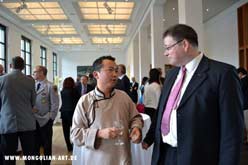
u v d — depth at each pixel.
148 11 9.62
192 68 1.50
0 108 3.22
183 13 5.78
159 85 4.42
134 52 15.23
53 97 3.94
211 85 1.41
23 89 3.25
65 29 13.85
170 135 1.51
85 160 1.71
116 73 1.76
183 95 1.46
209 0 9.13
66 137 5.61
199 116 1.39
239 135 1.32
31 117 3.33
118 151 1.67
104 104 1.72
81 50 21.33
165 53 1.55
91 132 1.64
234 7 9.50
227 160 1.30
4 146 3.21
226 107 1.34
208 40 12.02
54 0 8.82
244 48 8.54
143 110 4.40
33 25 12.44
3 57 11.02
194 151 1.37
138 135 1.67
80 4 9.71
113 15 11.42
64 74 21.59
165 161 1.56
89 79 6.97
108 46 19.61
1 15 10.38
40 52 16.58
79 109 1.74
